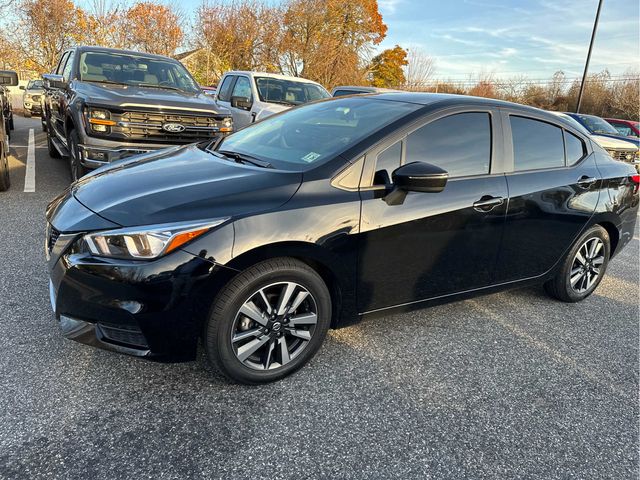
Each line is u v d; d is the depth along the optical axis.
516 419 2.47
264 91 8.74
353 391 2.58
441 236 2.90
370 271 2.70
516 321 3.61
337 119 3.16
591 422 2.49
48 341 2.77
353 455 2.12
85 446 2.04
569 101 39.12
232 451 2.08
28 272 3.65
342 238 2.52
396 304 2.92
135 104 5.40
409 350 3.05
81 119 5.30
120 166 3.10
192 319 2.26
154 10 27.67
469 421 2.42
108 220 2.28
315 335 2.65
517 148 3.33
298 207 2.42
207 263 2.21
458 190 2.95
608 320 3.77
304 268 2.48
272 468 2.01
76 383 2.44
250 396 2.46
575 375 2.93
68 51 7.58
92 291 2.22
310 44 30.42
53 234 2.46
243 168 2.74
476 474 2.08
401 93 3.45
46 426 2.13
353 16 31.50
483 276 3.26
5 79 6.47
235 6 29.77
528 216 3.31
